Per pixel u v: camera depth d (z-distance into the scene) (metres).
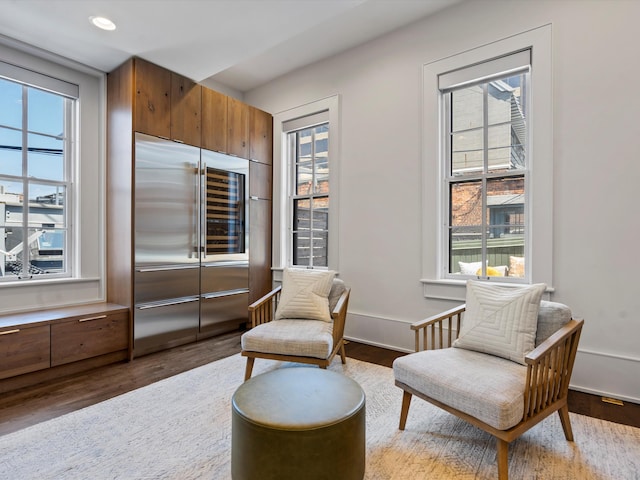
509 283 2.88
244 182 4.14
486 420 1.53
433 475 1.59
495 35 2.87
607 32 2.42
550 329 1.90
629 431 1.95
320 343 2.38
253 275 4.25
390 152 3.47
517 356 1.84
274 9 2.49
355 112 3.74
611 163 2.40
